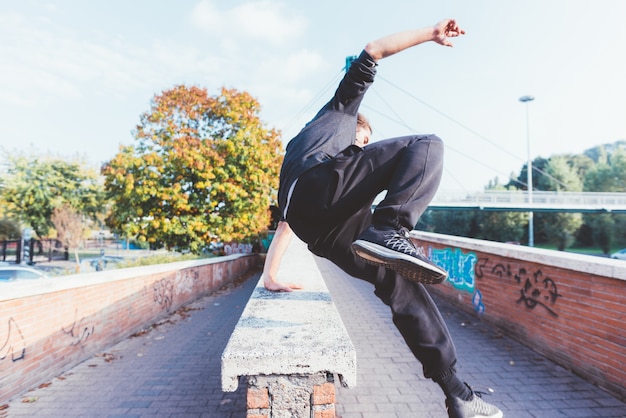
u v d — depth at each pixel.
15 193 29.19
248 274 18.69
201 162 14.46
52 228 30.03
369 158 1.32
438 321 1.43
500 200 48.34
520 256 5.49
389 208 1.20
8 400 4.22
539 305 5.12
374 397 4.01
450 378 1.40
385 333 6.39
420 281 1.22
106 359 5.66
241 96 17.19
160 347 6.32
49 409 4.04
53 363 4.96
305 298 2.32
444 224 59.06
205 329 7.57
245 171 15.89
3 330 4.21
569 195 46.34
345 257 1.45
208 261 12.19
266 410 1.42
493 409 1.46
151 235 14.78
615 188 61.44
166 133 15.69
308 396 1.43
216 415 3.86
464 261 7.59
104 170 14.95
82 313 5.59
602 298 4.04
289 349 1.42
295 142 1.52
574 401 3.79
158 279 8.38
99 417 3.85
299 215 1.39
